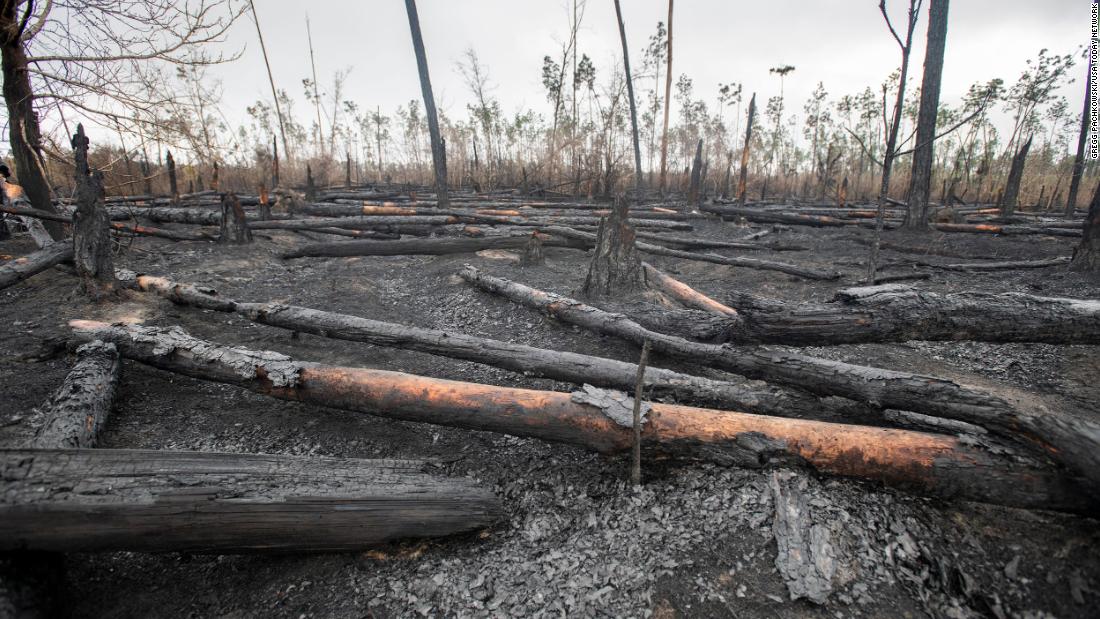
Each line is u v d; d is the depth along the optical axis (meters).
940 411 2.82
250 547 2.41
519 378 4.38
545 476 3.22
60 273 6.30
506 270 8.15
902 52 6.04
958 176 21.12
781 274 8.16
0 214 7.68
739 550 2.48
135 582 2.45
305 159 24.77
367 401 3.45
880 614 2.14
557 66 22.31
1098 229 7.03
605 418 3.04
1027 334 3.41
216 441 3.50
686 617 2.20
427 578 2.50
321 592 2.42
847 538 2.45
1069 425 2.36
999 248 9.69
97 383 3.53
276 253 9.01
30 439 3.20
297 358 4.80
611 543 2.65
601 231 6.28
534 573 2.51
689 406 3.34
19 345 4.45
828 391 3.19
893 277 7.24
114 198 13.13
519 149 23.47
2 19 6.37
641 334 4.50
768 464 2.87
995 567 2.33
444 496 2.63
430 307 6.71
